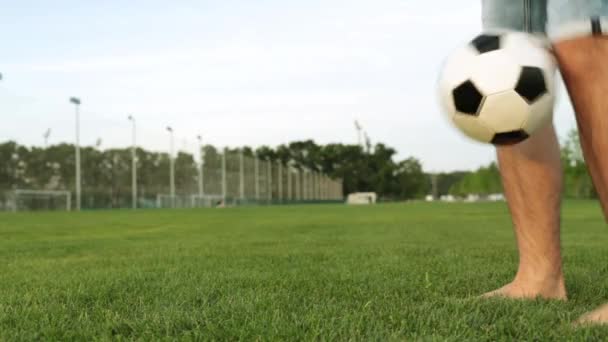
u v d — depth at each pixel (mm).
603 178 1872
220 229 10727
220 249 6008
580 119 1904
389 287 2949
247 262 4523
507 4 2207
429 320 2006
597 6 1784
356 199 74500
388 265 4086
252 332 1896
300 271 3811
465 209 26203
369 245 6281
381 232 8945
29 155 30438
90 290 2953
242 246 6414
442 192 120375
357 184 87500
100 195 34156
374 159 88688
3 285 3291
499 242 6539
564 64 1869
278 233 9086
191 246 6543
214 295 2783
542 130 2289
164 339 1840
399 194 89500
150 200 38062
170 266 4262
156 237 8492
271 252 5523
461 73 1803
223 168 46281
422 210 25266
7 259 5199
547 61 1804
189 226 12164
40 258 5309
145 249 6203
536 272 2492
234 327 1963
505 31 1873
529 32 2154
